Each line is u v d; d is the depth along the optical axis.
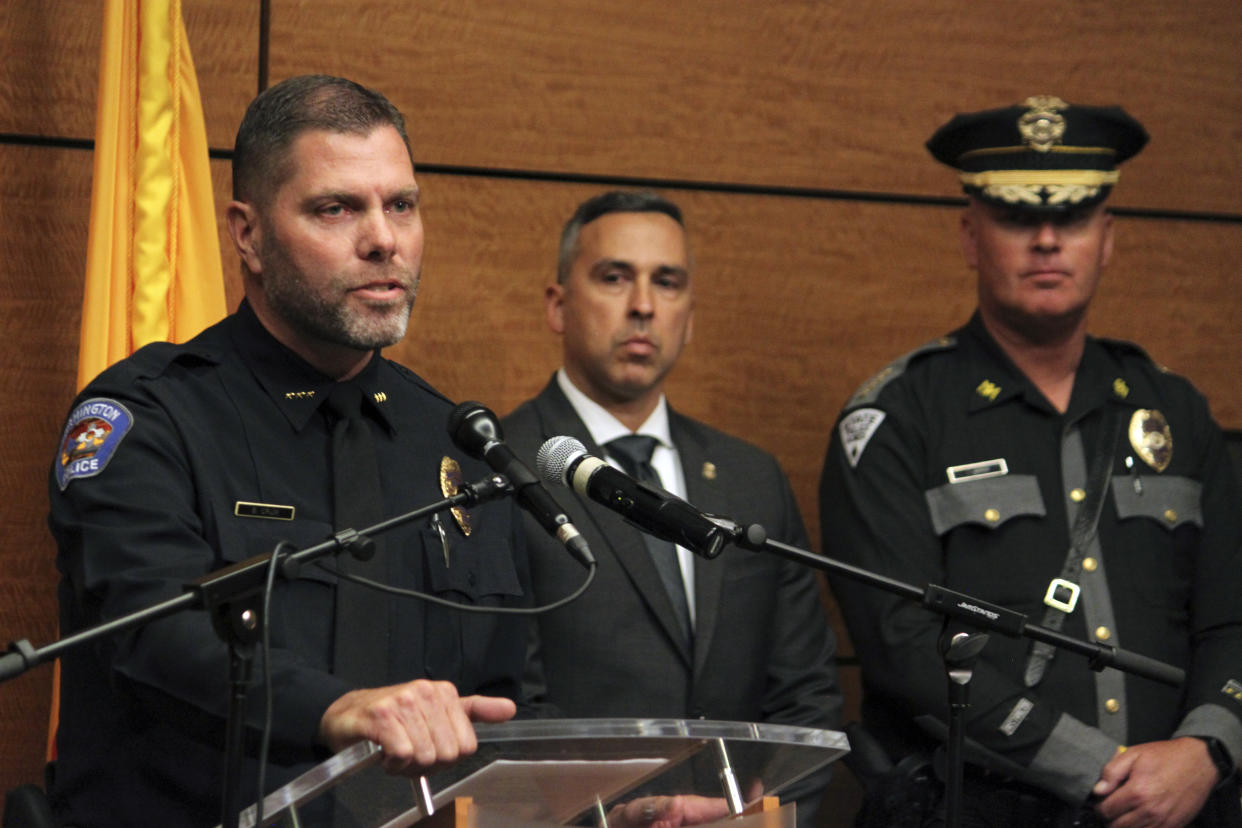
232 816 2.65
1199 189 7.13
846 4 6.81
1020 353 5.58
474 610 2.90
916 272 6.86
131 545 3.28
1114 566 5.25
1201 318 7.09
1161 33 7.13
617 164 6.49
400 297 3.70
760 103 6.69
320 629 3.55
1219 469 5.59
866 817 5.06
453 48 6.27
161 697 3.10
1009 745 4.92
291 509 3.61
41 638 5.61
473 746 2.66
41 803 3.48
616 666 4.94
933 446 5.41
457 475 3.97
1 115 5.64
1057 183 5.52
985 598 5.21
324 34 6.07
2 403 5.60
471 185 6.29
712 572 5.16
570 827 3.10
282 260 3.65
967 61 6.95
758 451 5.58
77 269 5.71
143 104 5.22
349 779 2.69
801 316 6.70
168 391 3.59
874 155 6.83
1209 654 5.27
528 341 6.32
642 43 6.54
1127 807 4.82
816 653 5.38
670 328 5.45
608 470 3.18
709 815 3.20
